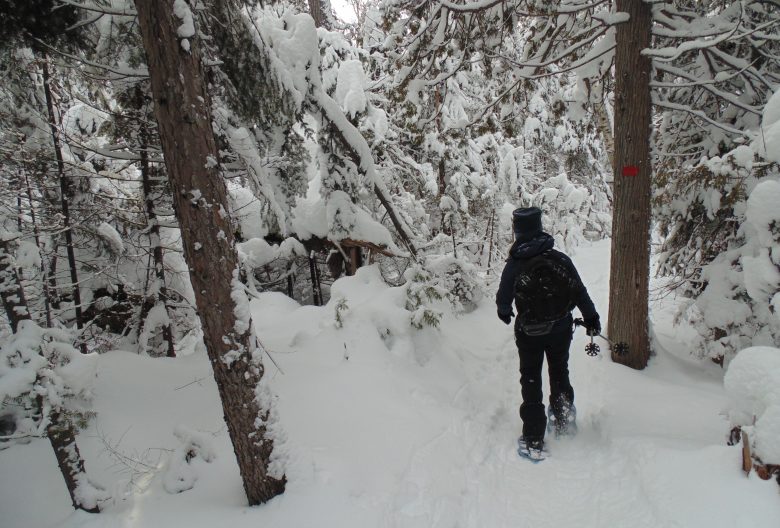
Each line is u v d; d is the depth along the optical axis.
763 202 3.47
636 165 4.30
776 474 2.17
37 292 6.24
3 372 2.46
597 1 4.65
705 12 5.55
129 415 3.65
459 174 8.98
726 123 5.08
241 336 2.58
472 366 5.27
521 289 3.40
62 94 5.95
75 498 2.75
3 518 2.78
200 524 2.64
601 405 3.93
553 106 6.58
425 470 3.16
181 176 2.37
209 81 4.88
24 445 3.32
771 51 4.91
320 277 10.67
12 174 5.79
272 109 5.17
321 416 3.77
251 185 5.93
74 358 2.80
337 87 7.55
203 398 4.05
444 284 6.63
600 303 7.48
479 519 2.80
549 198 11.74
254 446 2.69
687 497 2.45
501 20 5.63
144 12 2.23
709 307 4.59
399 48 6.82
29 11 3.61
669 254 5.52
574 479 3.09
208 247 2.45
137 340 6.71
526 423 3.44
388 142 8.31
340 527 2.59
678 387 4.03
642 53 4.09
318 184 8.88
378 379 4.30
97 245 6.63
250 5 4.55
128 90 5.32
